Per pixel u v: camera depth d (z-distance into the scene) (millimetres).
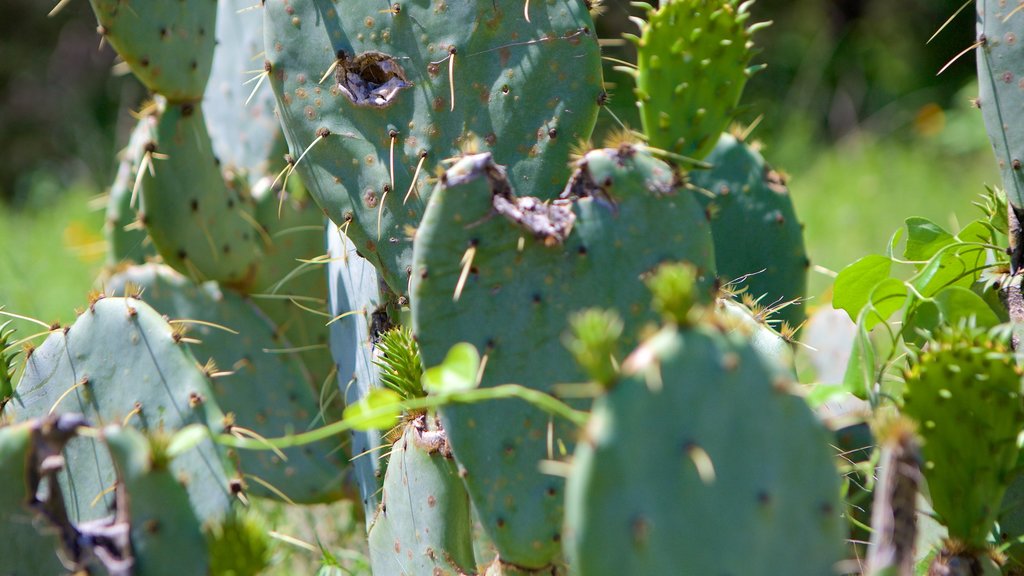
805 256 1847
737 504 1286
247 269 1961
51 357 1654
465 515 1590
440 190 1459
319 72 1643
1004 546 1538
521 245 1458
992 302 1649
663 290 1300
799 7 6812
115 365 1638
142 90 5977
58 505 1411
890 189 4590
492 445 1475
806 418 1306
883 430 1351
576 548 1287
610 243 1459
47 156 6031
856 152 5152
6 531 1408
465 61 1609
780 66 6406
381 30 1623
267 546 1419
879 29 6688
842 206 4270
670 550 1280
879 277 1668
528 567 1493
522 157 1604
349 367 1792
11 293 2895
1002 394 1435
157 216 1898
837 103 6168
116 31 1809
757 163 1841
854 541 1548
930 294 1684
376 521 1647
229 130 2082
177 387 1623
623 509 1280
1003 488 1458
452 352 1407
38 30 6312
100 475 1588
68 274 3404
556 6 1604
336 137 1642
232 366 1925
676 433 1283
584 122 1602
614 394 1285
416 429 1596
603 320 1301
